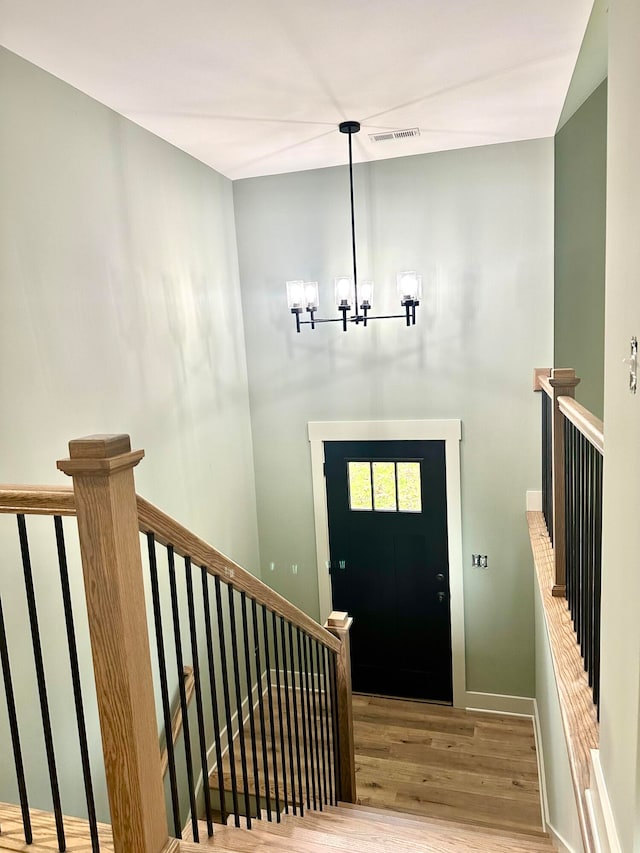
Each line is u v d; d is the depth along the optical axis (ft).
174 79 8.18
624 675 3.86
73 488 3.84
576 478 7.13
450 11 6.78
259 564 15.17
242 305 14.16
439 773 12.18
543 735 11.07
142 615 4.15
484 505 13.47
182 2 6.29
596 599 5.79
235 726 12.88
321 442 14.21
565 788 6.95
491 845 6.75
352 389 13.82
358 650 14.98
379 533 14.29
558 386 7.98
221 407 13.03
